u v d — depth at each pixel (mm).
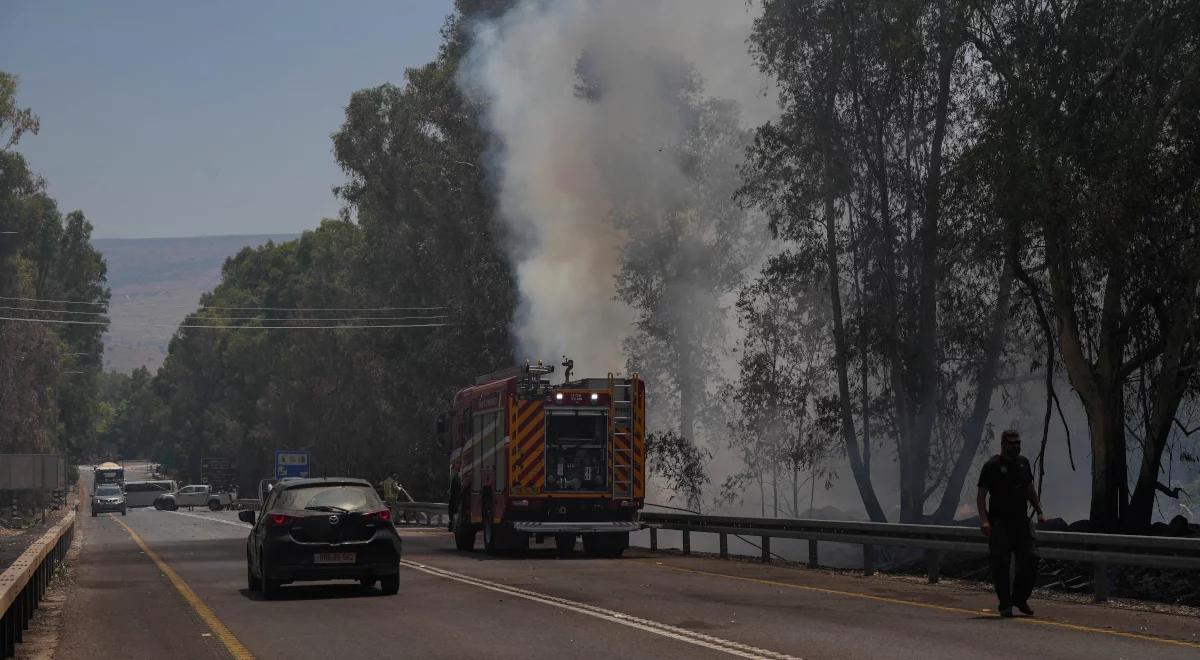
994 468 15039
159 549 34406
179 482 170750
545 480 27188
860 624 14094
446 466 67250
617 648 12211
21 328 90562
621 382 27703
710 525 28156
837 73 35188
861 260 35781
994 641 12516
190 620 15594
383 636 13539
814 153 35719
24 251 106625
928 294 33875
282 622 15141
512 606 16500
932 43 31422
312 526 17969
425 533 43062
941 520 34312
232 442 128125
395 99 72250
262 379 125375
